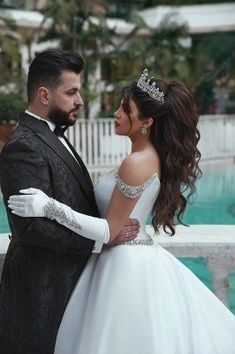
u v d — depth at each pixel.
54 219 1.91
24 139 1.97
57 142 2.05
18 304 2.09
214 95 22.12
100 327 2.08
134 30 18.56
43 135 2.03
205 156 14.64
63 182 2.03
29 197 1.84
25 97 15.74
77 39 16.45
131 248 2.19
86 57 16.39
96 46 16.64
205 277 4.58
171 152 2.15
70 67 2.04
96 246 2.04
